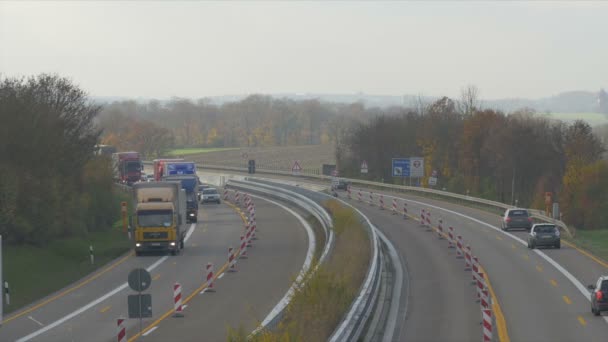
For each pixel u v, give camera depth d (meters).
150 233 57.97
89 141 77.44
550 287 41.31
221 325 32.94
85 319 35.38
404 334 30.23
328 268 39.94
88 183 77.50
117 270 51.75
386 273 47.00
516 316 33.59
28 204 58.47
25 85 70.81
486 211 90.75
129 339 30.50
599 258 52.72
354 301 31.06
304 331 25.52
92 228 72.75
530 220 69.81
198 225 80.94
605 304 32.91
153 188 59.31
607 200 87.81
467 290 40.66
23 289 44.31
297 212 94.00
